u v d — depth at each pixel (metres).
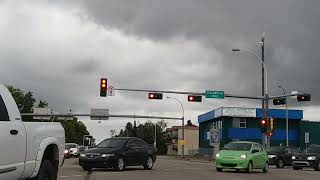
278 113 83.31
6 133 9.10
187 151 110.00
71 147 57.31
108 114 68.06
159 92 42.97
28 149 10.08
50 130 11.29
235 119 83.69
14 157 9.43
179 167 30.30
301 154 33.69
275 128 83.81
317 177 23.19
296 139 85.19
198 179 20.00
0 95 9.50
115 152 24.28
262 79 44.09
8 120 9.49
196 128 127.75
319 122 86.12
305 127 85.62
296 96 41.50
